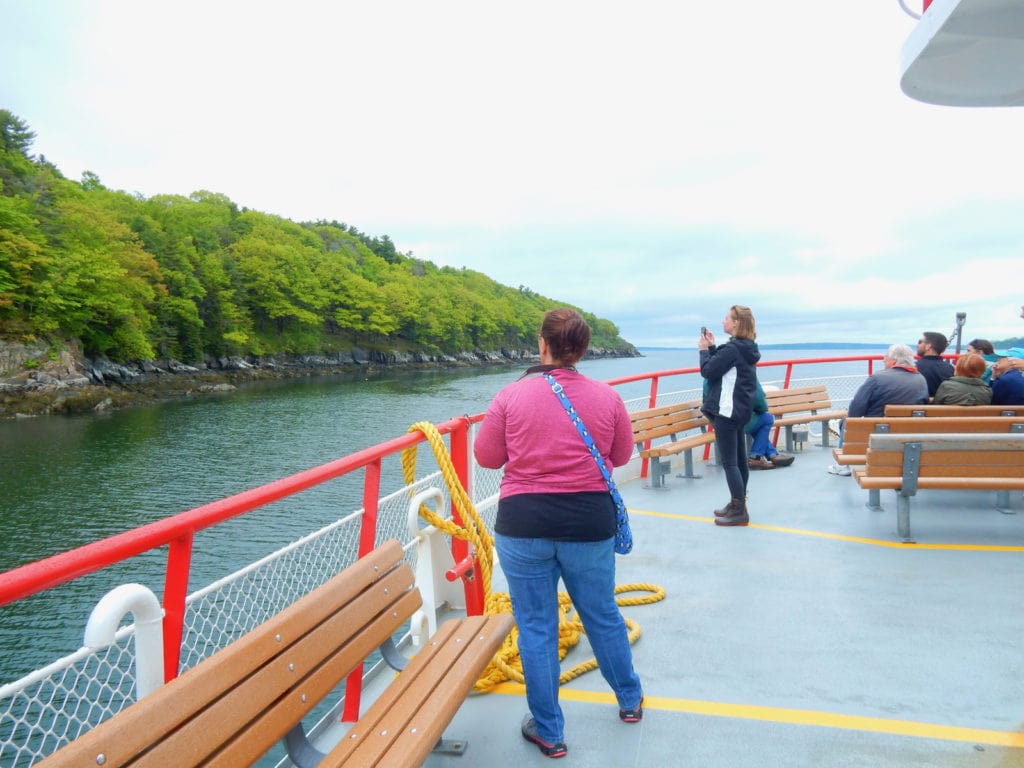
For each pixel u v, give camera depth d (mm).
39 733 7195
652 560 4648
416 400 72812
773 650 3283
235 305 96812
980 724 2594
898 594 3900
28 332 60406
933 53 2807
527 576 2355
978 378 6066
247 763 1580
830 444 8922
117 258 74625
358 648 2109
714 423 5234
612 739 2584
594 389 2367
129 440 46094
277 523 25766
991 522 5215
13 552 24688
